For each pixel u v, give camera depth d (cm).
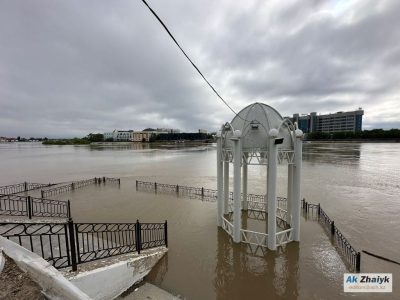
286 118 854
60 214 1191
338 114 15162
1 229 732
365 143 10669
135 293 588
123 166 3494
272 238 820
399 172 2622
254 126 845
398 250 831
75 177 2522
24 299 296
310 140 13325
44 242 671
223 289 629
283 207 1339
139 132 17900
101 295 511
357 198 1552
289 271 711
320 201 1484
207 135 19575
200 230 1016
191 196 1653
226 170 1188
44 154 6138
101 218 1184
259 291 623
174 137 17475
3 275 319
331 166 3147
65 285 322
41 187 1909
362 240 914
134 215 1235
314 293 614
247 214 1224
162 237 942
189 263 753
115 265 555
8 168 3266
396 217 1179
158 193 1750
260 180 2269
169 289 625
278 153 824
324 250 832
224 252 822
